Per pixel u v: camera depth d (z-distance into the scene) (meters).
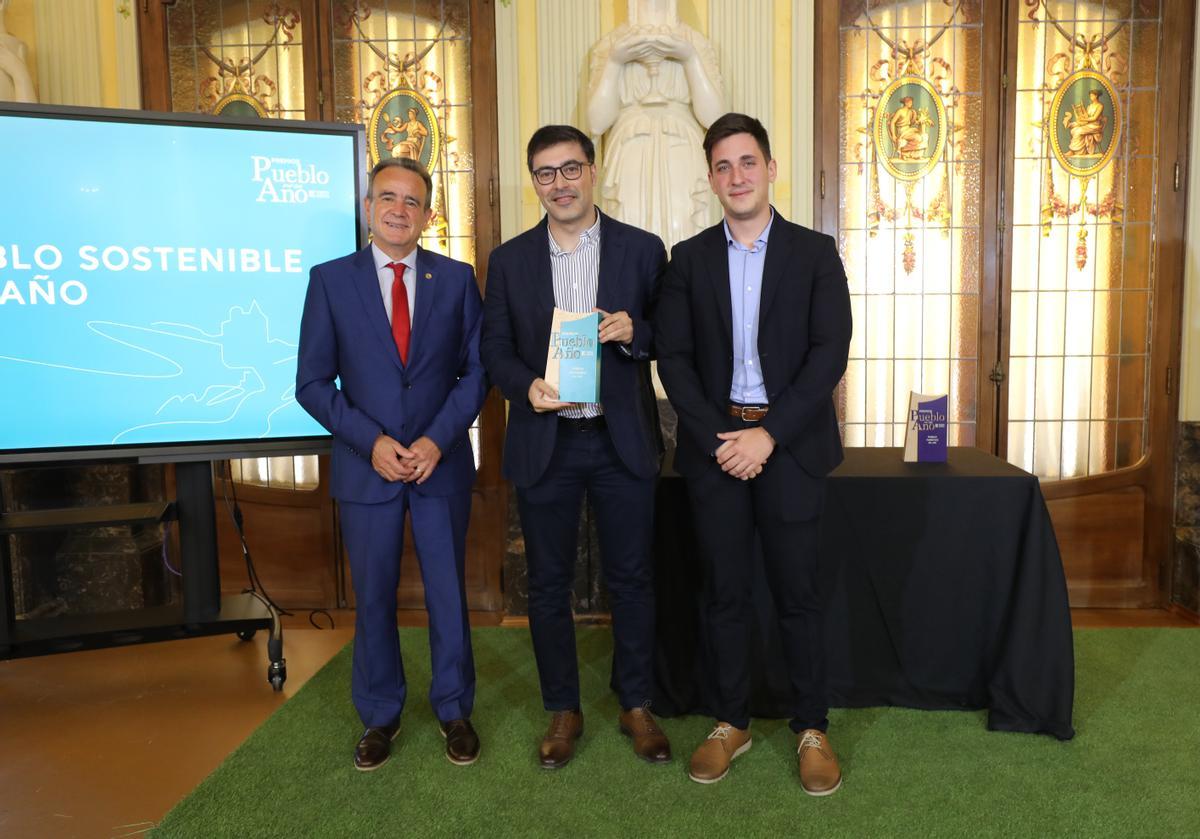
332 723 2.49
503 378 2.14
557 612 2.25
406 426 2.21
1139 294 3.70
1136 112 3.63
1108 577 3.78
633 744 2.32
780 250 2.04
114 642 2.73
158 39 3.73
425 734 2.41
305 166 2.75
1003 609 2.44
